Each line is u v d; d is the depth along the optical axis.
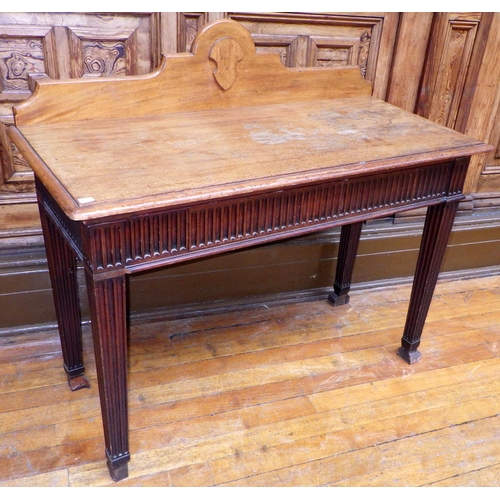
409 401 1.99
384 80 2.31
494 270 2.85
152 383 2.01
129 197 1.21
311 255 2.44
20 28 1.77
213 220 1.38
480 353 2.26
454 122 2.51
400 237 2.56
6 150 1.94
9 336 2.15
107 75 1.94
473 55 2.36
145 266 1.33
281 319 2.40
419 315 2.07
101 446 1.75
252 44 1.80
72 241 1.38
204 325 2.32
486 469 1.73
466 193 2.71
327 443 1.79
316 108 1.92
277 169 1.41
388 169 1.51
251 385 2.02
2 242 2.05
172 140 1.56
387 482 1.67
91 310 1.37
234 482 1.64
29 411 1.85
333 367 2.13
